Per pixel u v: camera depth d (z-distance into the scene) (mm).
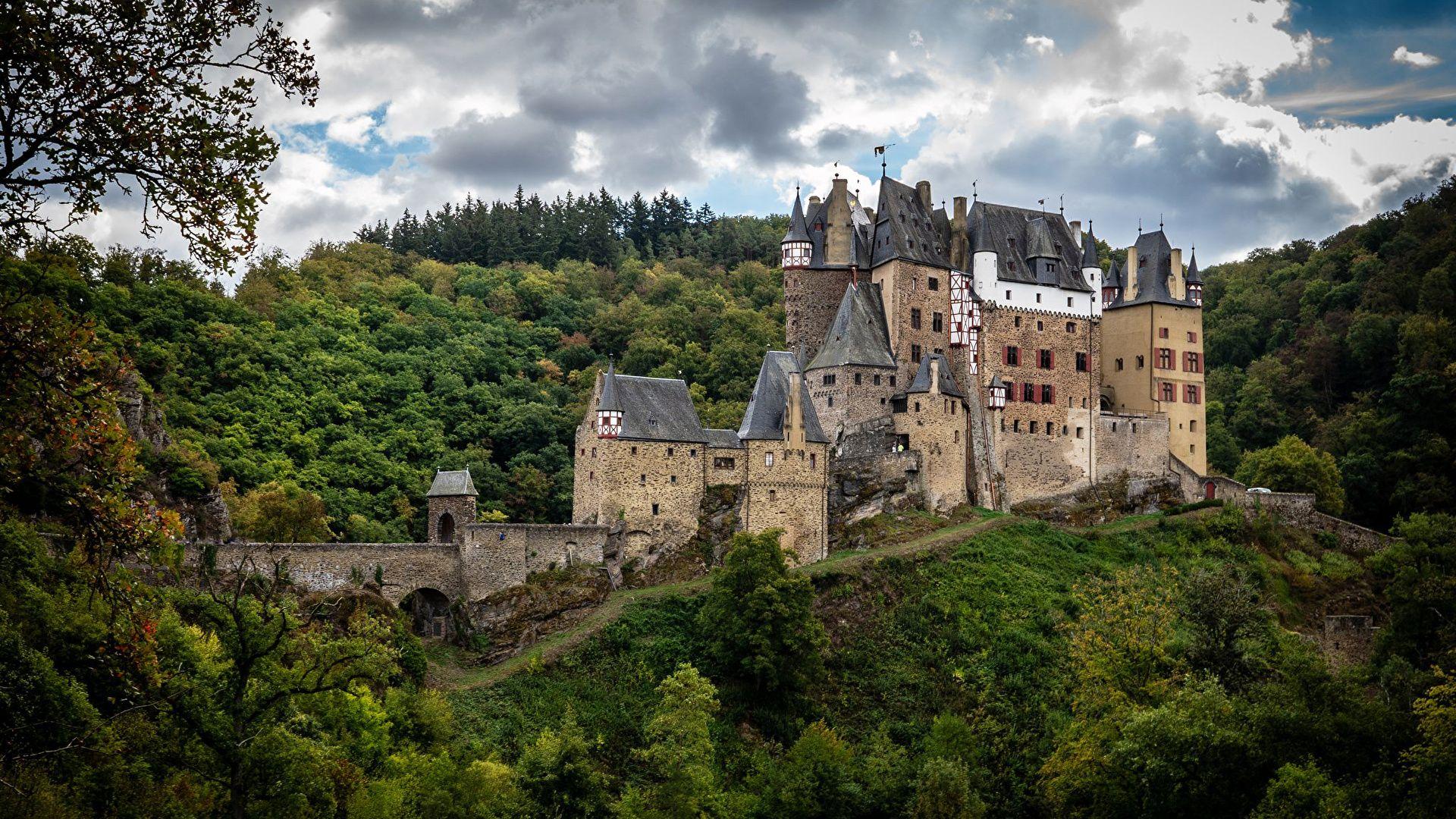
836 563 116500
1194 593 93000
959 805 84500
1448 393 153750
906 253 139375
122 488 30000
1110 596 111188
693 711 91562
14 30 27641
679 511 118875
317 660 63750
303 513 118250
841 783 87000
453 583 105938
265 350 163125
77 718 49969
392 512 144750
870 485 129750
